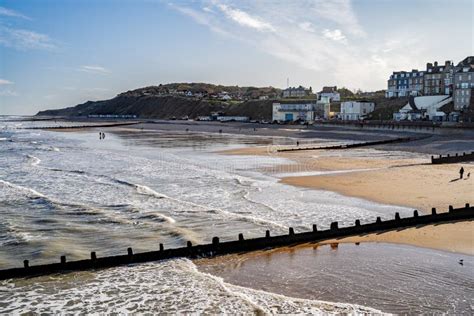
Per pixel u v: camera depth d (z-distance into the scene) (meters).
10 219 27.91
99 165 53.66
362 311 15.09
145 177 43.53
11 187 38.25
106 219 27.56
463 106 108.00
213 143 86.12
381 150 66.69
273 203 31.41
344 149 69.19
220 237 23.58
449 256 20.06
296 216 27.77
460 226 24.67
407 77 149.38
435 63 140.00
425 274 18.12
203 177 43.09
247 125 153.38
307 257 20.62
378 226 24.31
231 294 16.83
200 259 20.88
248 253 21.45
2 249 22.38
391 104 137.38
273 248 22.06
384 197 32.78
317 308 15.38
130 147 79.50
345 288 17.05
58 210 29.98
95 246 22.75
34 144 91.12
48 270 19.48
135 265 20.20
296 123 146.12
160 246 20.92
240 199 32.78
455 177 40.31
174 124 179.75
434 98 119.69
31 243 23.22
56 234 24.77
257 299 16.30
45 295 17.25
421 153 61.78
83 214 28.92
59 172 48.16
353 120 132.12
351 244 22.23
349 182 39.09
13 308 16.16
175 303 16.30
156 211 29.38
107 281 18.48
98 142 94.31
